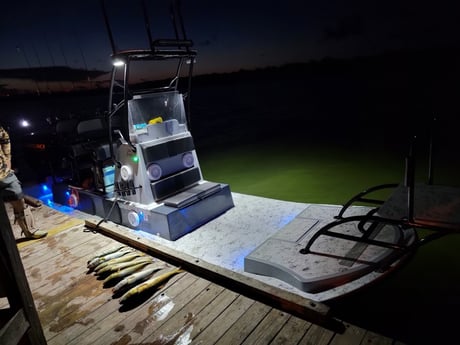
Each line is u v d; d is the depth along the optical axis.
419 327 2.90
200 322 2.70
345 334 2.41
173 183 5.10
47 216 5.46
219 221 5.13
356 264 3.28
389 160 8.41
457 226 2.71
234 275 3.14
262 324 2.62
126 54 4.05
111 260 3.71
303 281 3.13
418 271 3.75
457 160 7.87
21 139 8.34
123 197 5.16
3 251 2.04
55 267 3.78
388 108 16.98
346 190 6.54
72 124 6.52
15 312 2.11
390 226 3.86
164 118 5.20
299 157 9.56
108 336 2.64
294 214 5.22
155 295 3.12
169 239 4.57
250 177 8.02
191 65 5.07
